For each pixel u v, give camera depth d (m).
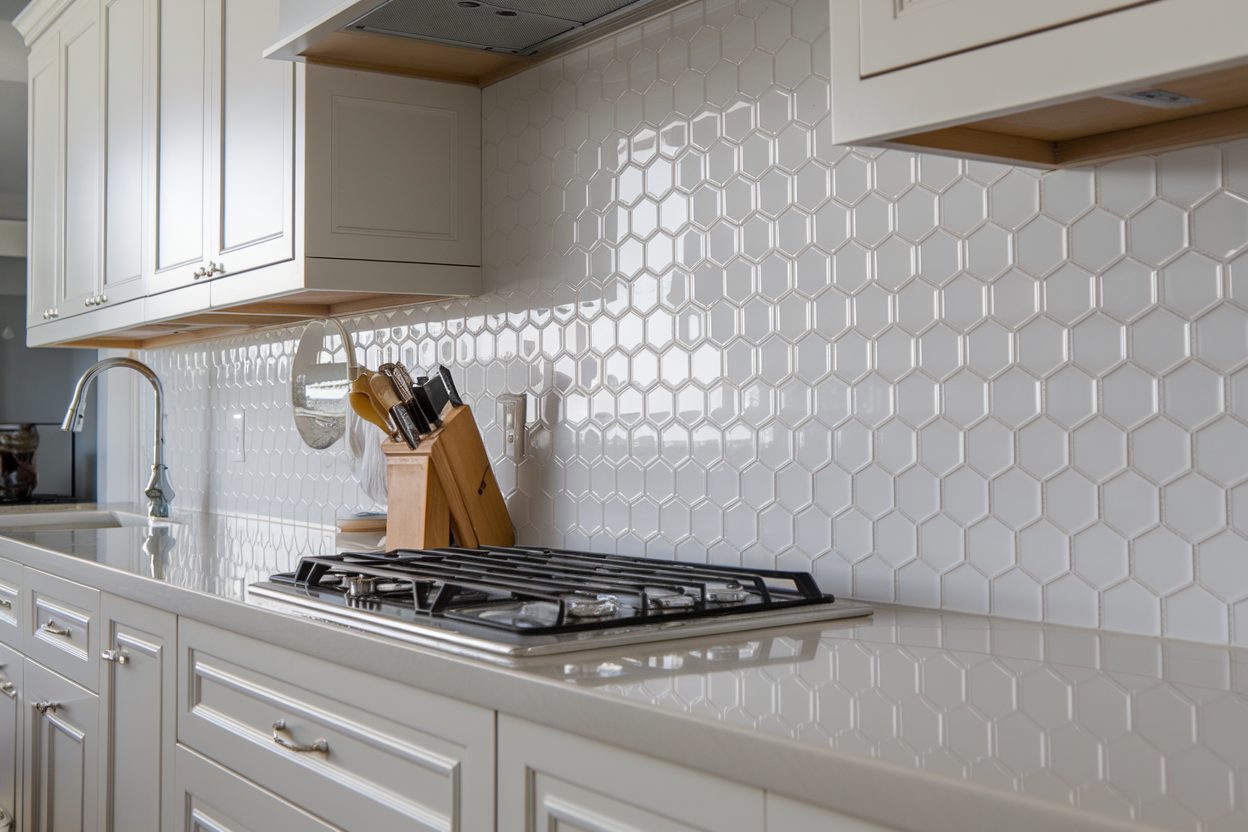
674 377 2.00
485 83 2.42
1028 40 1.04
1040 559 1.50
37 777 2.59
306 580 1.83
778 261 1.82
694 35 1.95
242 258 2.48
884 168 1.67
